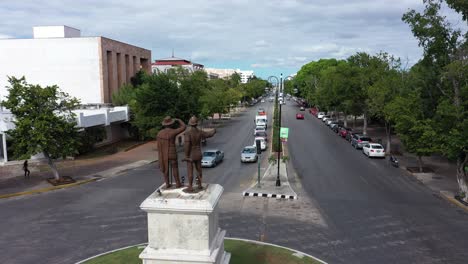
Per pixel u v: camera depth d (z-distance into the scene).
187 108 40.91
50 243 16.03
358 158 36.91
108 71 51.09
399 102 29.05
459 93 22.59
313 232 17.16
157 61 121.00
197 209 10.05
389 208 20.88
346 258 14.41
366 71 45.56
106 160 36.56
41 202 22.31
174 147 11.05
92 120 38.44
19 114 25.77
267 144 45.12
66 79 48.88
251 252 14.77
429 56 23.83
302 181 27.53
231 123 69.94
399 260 14.23
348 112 53.34
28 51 48.66
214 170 31.48
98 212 20.28
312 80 91.62
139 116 39.75
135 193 24.33
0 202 22.42
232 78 117.50
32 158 34.72
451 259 14.32
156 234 10.42
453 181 27.39
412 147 28.33
